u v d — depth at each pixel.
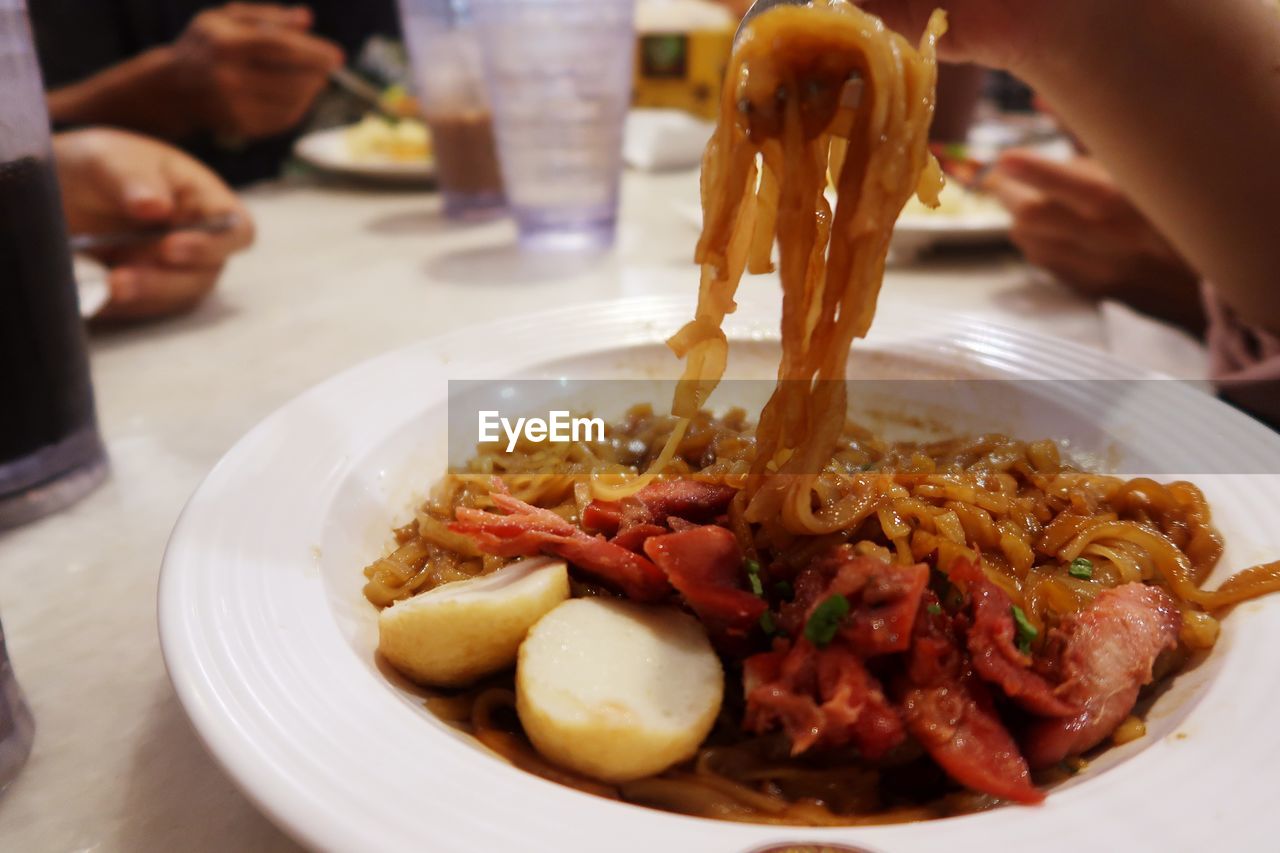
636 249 0.53
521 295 0.46
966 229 0.50
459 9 0.55
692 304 0.36
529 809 0.16
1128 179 0.37
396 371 0.31
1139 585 0.23
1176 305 0.48
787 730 0.20
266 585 0.21
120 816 0.19
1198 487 0.26
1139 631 0.21
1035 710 0.20
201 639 0.19
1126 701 0.20
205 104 0.75
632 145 0.71
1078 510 0.27
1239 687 0.19
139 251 0.45
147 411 0.35
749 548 0.24
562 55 0.48
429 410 0.29
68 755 0.20
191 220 0.47
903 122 0.19
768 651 0.22
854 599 0.20
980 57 0.36
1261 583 0.22
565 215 0.52
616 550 0.23
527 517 0.25
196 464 0.32
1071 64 0.35
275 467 0.26
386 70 0.91
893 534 0.24
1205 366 0.39
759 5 0.26
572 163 0.51
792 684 0.20
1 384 0.28
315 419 0.28
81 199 0.46
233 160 0.81
